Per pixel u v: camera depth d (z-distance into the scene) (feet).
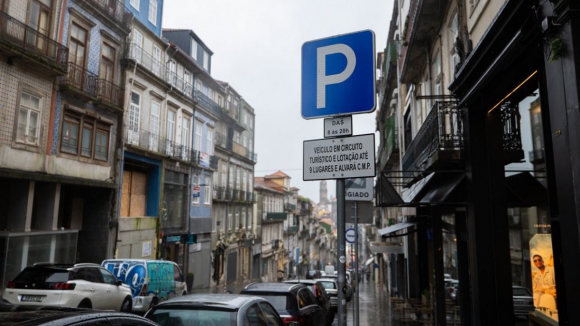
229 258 114.32
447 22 34.76
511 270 22.89
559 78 14.14
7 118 44.45
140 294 43.16
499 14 17.95
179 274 52.21
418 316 47.39
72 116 54.24
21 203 47.34
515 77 20.12
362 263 254.68
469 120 25.00
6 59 44.16
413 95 55.31
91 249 60.08
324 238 324.60
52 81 50.70
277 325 19.54
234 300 17.43
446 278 38.81
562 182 14.02
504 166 23.73
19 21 44.96
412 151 40.65
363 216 31.99
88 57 57.57
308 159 14.44
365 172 13.46
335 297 61.16
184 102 85.76
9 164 44.52
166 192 78.69
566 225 13.78
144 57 71.15
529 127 20.45
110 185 60.34
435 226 34.42
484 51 20.57
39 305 9.62
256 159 138.62
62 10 52.37
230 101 119.65
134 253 67.26
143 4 73.82
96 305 35.99
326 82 14.55
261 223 150.00
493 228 23.50
